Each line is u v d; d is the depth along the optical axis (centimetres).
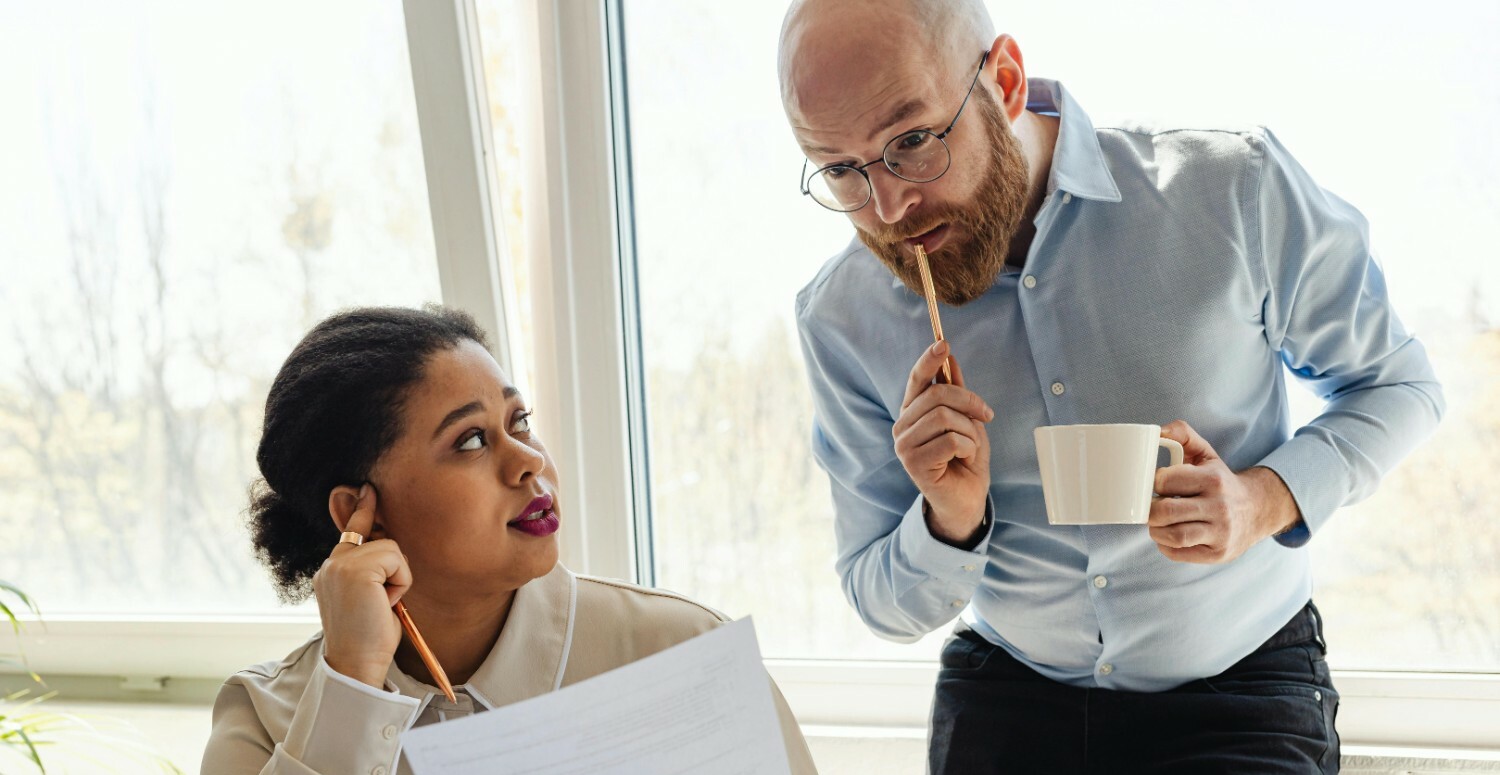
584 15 181
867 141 123
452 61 184
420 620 111
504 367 198
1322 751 135
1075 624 144
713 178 189
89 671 222
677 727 82
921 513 138
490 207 193
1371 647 172
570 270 188
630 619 116
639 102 190
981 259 132
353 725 98
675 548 198
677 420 196
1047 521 141
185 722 208
